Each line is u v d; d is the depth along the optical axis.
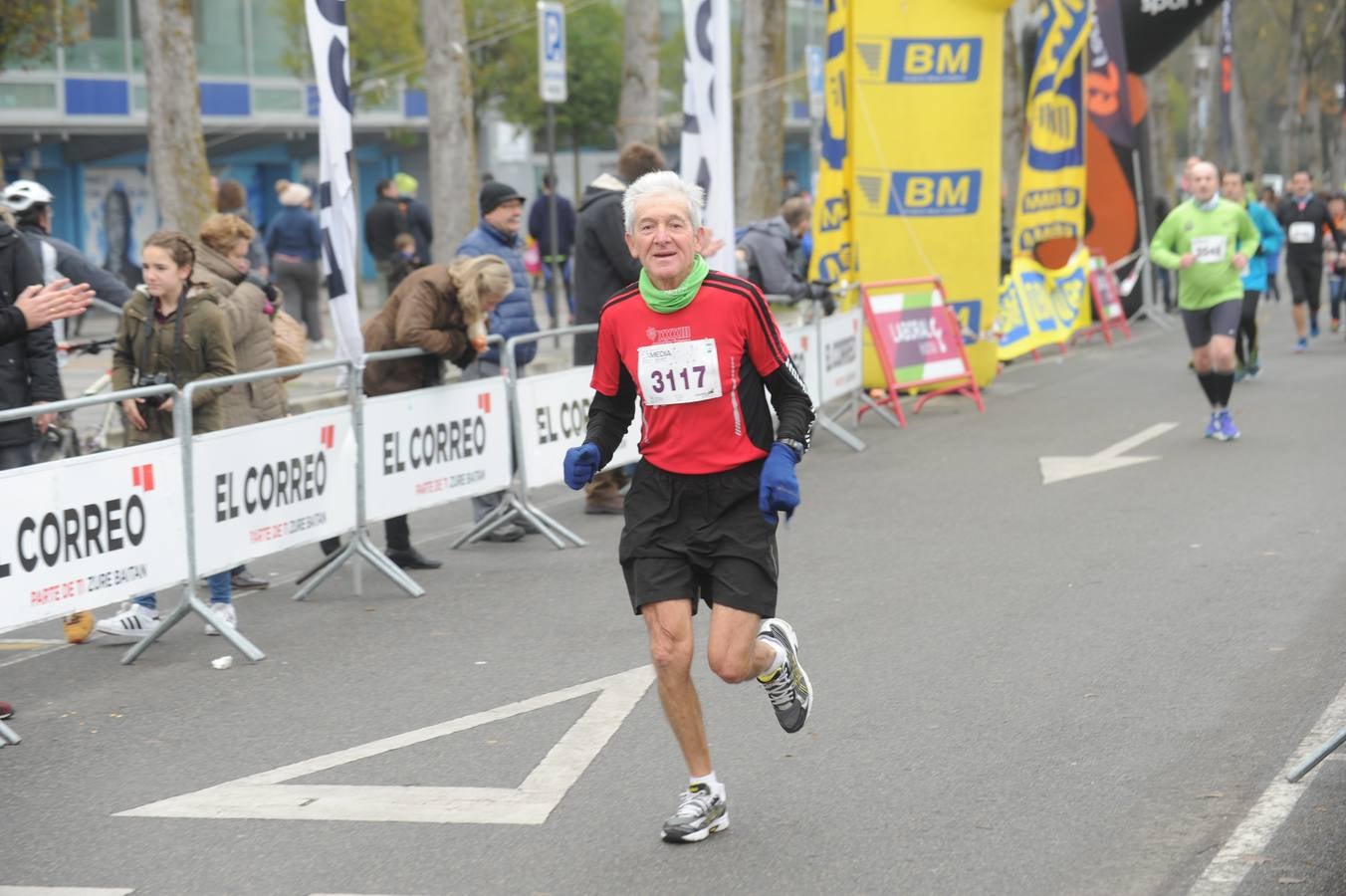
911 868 5.24
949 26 18.05
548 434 11.58
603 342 5.61
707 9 14.12
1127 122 27.11
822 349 15.55
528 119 44.75
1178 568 9.58
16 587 7.31
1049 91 23.22
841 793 5.97
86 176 38.00
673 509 5.52
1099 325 25.42
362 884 5.28
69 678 8.13
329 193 9.81
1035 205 23.38
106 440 12.37
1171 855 5.26
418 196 49.69
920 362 17.27
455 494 10.64
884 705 7.07
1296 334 25.58
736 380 5.46
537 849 5.54
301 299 23.30
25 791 6.36
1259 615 8.40
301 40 40.72
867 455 14.70
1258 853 5.24
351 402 9.73
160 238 8.74
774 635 5.71
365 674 7.97
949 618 8.60
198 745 6.91
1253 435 14.82
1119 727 6.64
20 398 8.30
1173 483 12.51
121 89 36.25
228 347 8.83
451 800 6.06
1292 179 22.56
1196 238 14.38
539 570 10.39
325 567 9.87
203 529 8.49
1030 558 10.07
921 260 18.42
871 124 18.27
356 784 6.30
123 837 5.80
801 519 11.70
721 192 14.30
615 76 45.38
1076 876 5.12
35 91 34.50
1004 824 5.60
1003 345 22.20
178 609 8.44
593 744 6.68
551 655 8.20
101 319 32.47
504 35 42.28
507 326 11.30
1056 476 13.05
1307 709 6.79
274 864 5.49
